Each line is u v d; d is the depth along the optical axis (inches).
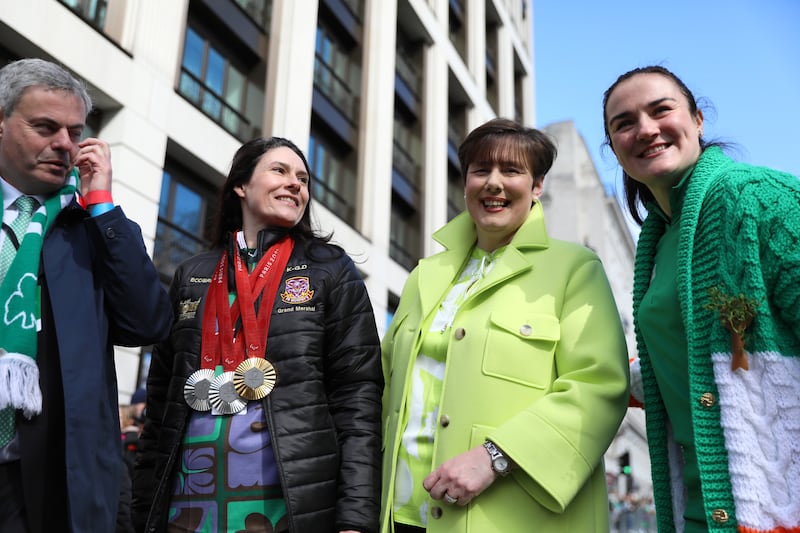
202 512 77.4
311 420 81.0
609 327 83.2
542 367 82.9
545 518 76.7
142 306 74.9
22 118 69.9
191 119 349.1
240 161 98.3
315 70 511.8
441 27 733.9
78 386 67.1
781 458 60.6
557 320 84.8
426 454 84.7
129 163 303.0
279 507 77.4
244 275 88.9
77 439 65.4
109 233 74.0
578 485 74.5
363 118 555.2
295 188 95.1
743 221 65.6
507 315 85.5
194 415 82.3
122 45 317.7
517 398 81.2
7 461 64.6
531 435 75.0
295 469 77.3
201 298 90.4
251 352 83.1
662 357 76.8
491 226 93.7
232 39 420.2
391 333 104.8
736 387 63.6
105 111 308.2
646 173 79.8
